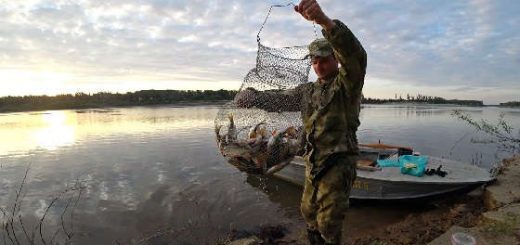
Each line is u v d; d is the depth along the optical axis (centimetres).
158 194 938
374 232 665
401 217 754
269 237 657
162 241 666
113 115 4422
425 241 550
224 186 1002
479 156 1306
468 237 394
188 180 1066
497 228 482
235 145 567
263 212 804
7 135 2311
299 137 515
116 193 955
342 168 288
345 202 290
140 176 1127
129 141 1897
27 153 1594
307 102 314
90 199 908
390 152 1003
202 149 1585
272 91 516
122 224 750
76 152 1591
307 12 251
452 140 1747
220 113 630
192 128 2509
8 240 681
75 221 766
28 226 744
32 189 1009
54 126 2944
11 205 876
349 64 268
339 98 287
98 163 1333
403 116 3891
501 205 616
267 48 514
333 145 289
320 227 296
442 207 764
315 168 297
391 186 768
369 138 1884
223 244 620
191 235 688
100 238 686
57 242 672
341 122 288
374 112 5053
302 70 507
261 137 559
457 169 816
